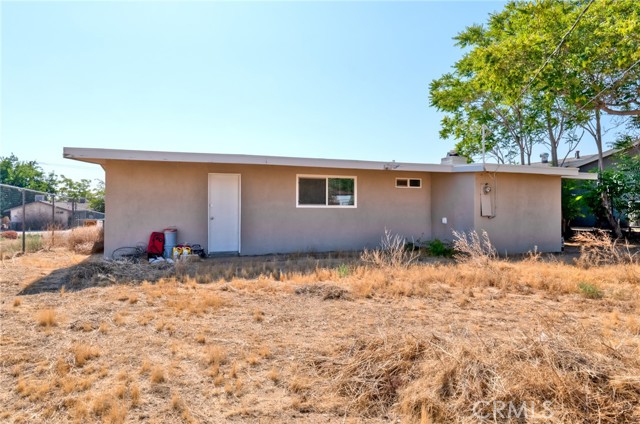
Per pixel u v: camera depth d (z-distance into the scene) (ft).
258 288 18.93
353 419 7.90
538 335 10.21
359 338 11.41
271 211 32.73
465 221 33.78
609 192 44.73
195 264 25.70
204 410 8.13
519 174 35.01
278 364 10.36
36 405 8.21
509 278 20.51
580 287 18.28
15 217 57.98
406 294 17.78
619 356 9.30
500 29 56.13
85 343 11.56
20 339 11.85
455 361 8.92
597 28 37.04
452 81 64.18
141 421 7.66
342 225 34.68
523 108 60.59
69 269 22.74
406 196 36.81
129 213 29.19
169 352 11.07
